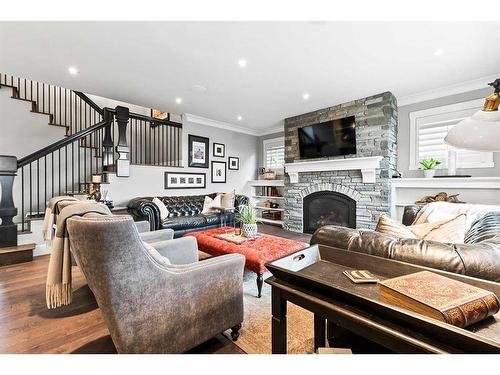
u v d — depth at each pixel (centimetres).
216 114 520
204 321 143
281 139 632
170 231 259
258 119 559
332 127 458
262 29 228
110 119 438
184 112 512
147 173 474
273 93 398
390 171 397
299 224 521
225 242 274
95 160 480
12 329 172
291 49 264
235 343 160
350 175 441
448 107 373
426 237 140
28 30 226
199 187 557
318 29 228
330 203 471
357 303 77
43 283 247
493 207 198
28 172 407
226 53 272
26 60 285
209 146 577
